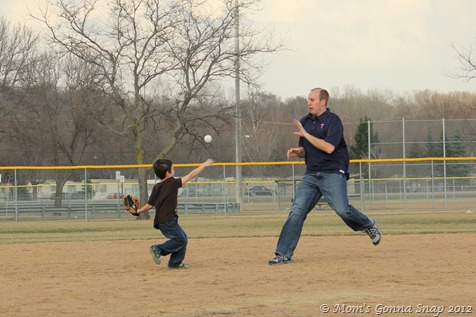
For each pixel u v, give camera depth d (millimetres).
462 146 50156
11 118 50375
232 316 8086
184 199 47906
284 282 10352
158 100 56500
